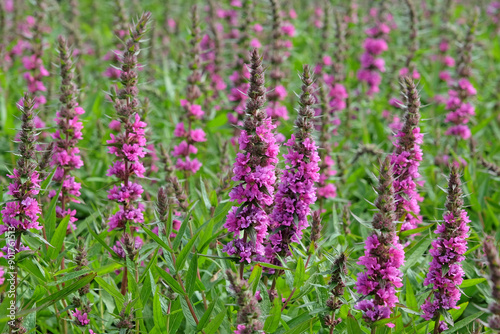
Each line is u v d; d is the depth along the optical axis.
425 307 1.58
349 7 3.30
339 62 2.53
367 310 1.52
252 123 1.54
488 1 4.13
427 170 2.19
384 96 2.79
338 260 1.54
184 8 4.09
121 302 1.61
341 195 2.09
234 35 2.94
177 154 2.03
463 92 2.20
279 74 2.30
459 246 1.55
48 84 2.29
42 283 1.62
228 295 1.71
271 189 1.54
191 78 2.09
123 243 1.63
